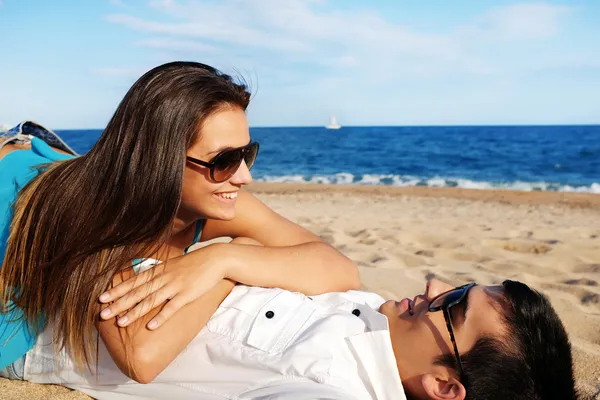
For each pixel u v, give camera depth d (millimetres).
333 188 14094
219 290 1990
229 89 1862
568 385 1669
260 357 1797
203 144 1812
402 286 3836
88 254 1819
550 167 23625
